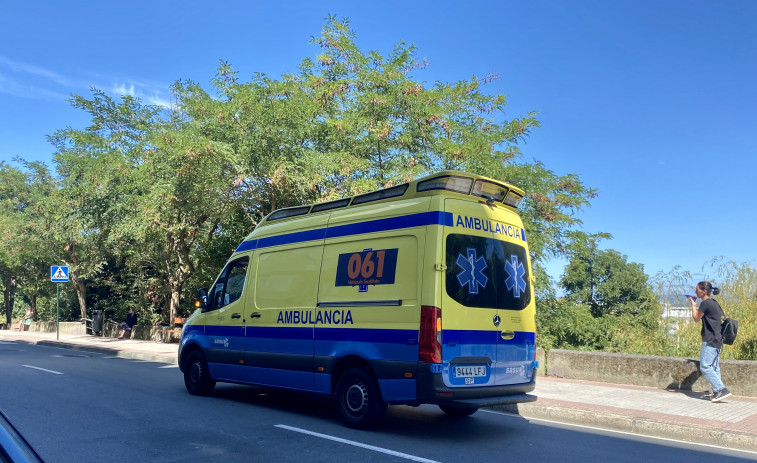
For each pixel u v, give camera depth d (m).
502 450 6.52
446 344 6.61
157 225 17.00
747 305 11.88
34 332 32.25
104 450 6.04
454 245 6.95
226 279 9.73
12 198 32.22
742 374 9.63
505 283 7.50
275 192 16.61
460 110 16.08
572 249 16.30
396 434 7.15
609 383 10.99
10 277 36.75
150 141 16.14
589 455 6.39
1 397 9.30
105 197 20.50
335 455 6.04
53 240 26.48
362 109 15.59
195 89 18.66
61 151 24.80
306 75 17.03
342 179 15.48
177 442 6.43
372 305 7.21
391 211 7.38
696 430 7.27
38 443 6.31
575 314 16.98
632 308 27.78
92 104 20.44
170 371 13.62
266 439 6.68
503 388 7.13
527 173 14.26
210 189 15.80
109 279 29.08
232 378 9.18
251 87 15.37
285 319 8.38
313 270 8.16
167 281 25.36
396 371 6.77
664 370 10.45
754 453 6.69
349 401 7.41
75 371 13.14
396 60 15.84
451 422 8.18
